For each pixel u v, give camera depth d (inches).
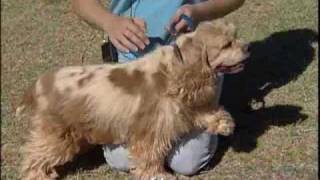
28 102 82.1
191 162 83.4
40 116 80.7
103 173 86.4
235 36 76.4
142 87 77.5
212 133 82.1
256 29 125.1
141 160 80.5
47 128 80.7
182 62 76.0
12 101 106.7
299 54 115.5
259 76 109.2
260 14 130.6
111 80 78.5
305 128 93.6
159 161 81.2
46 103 80.0
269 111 98.6
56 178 84.8
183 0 85.2
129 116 78.0
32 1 148.3
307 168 85.5
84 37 129.9
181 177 84.9
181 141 82.2
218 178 84.4
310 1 134.9
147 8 85.7
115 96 78.0
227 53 75.3
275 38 121.4
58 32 133.4
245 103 101.4
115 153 83.8
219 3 84.2
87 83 79.0
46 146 81.3
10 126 98.1
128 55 85.1
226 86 106.5
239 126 94.8
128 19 80.7
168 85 76.8
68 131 80.6
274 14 130.3
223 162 87.4
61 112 79.6
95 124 79.3
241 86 106.3
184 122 79.3
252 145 90.4
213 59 75.7
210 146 84.2
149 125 78.2
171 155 83.2
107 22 81.3
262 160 87.4
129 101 77.8
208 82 77.2
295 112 97.7
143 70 78.0
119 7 87.0
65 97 79.2
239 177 84.4
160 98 77.3
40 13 142.5
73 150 82.4
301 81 106.9
